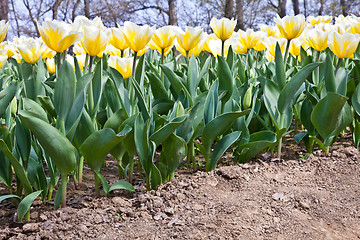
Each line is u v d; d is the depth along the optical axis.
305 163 2.91
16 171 2.05
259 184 2.52
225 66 2.72
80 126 2.21
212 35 4.31
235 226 1.98
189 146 2.91
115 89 2.67
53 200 2.41
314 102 3.08
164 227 1.98
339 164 2.83
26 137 2.06
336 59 3.96
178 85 2.69
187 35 2.66
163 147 2.45
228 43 3.97
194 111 2.34
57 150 1.90
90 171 3.05
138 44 2.30
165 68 2.65
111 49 3.34
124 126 2.26
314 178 2.66
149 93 2.68
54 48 1.87
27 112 1.84
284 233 1.95
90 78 2.01
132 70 2.36
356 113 3.16
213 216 2.08
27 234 1.95
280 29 2.70
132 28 2.27
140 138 2.28
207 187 2.46
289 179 2.63
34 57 2.59
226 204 2.22
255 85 3.36
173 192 2.32
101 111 3.03
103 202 2.27
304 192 2.42
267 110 3.05
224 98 2.85
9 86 2.07
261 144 2.73
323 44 3.02
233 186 2.50
